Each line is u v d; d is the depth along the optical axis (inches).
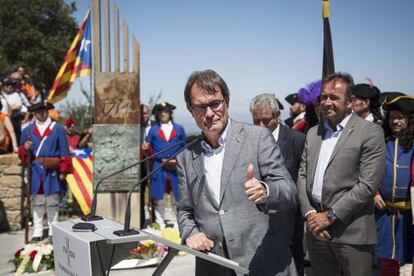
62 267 92.9
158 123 324.2
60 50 1063.6
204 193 99.6
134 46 291.6
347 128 129.1
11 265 244.8
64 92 328.5
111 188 292.4
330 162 129.0
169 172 320.2
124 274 217.9
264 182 92.7
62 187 315.6
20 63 1021.8
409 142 167.9
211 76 97.7
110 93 291.4
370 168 124.5
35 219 290.7
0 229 325.4
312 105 199.0
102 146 291.7
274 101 163.8
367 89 195.5
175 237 244.8
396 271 171.8
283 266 96.7
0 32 1054.4
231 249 95.3
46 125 293.3
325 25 197.3
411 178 165.5
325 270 137.2
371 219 128.0
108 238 80.5
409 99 167.9
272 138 100.3
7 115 357.4
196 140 102.7
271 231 98.0
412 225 166.4
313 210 132.9
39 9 1075.9
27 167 282.5
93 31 289.6
